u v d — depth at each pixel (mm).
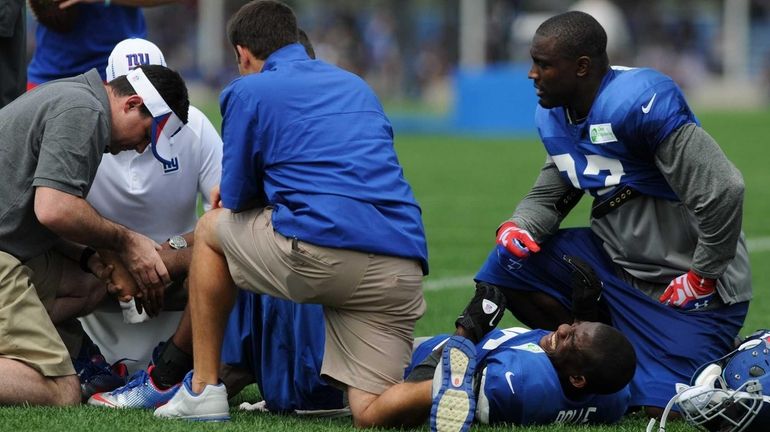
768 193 53781
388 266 17359
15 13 24453
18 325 18281
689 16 144375
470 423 16109
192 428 16938
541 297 20375
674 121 18391
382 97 128625
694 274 18766
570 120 19453
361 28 139000
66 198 18047
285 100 17625
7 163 18453
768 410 16109
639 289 19672
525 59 126375
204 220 17969
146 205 20969
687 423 17328
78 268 19875
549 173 20422
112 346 21047
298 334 18438
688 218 19188
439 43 135375
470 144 80188
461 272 33625
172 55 132750
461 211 47562
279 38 18422
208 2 121938
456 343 16297
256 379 19312
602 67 19016
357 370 17594
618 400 17938
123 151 20609
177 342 18562
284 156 17531
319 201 17219
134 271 19219
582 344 17172
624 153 19031
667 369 19000
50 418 17344
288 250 17156
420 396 16844
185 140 20859
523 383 17141
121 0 27000
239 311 19188
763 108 117562
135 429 16766
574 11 19156
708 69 137625
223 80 118812
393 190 17625
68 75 27406
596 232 19891
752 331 25312
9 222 18484
